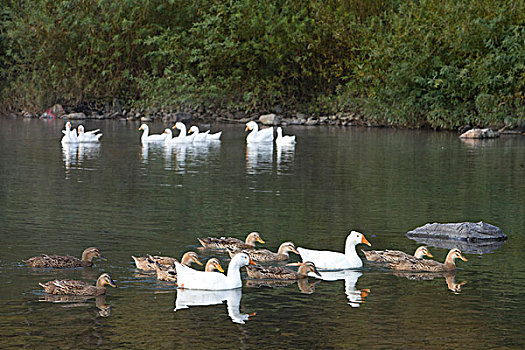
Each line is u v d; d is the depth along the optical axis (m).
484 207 20.52
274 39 54.66
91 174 25.98
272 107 56.50
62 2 55.59
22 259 14.39
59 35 56.06
